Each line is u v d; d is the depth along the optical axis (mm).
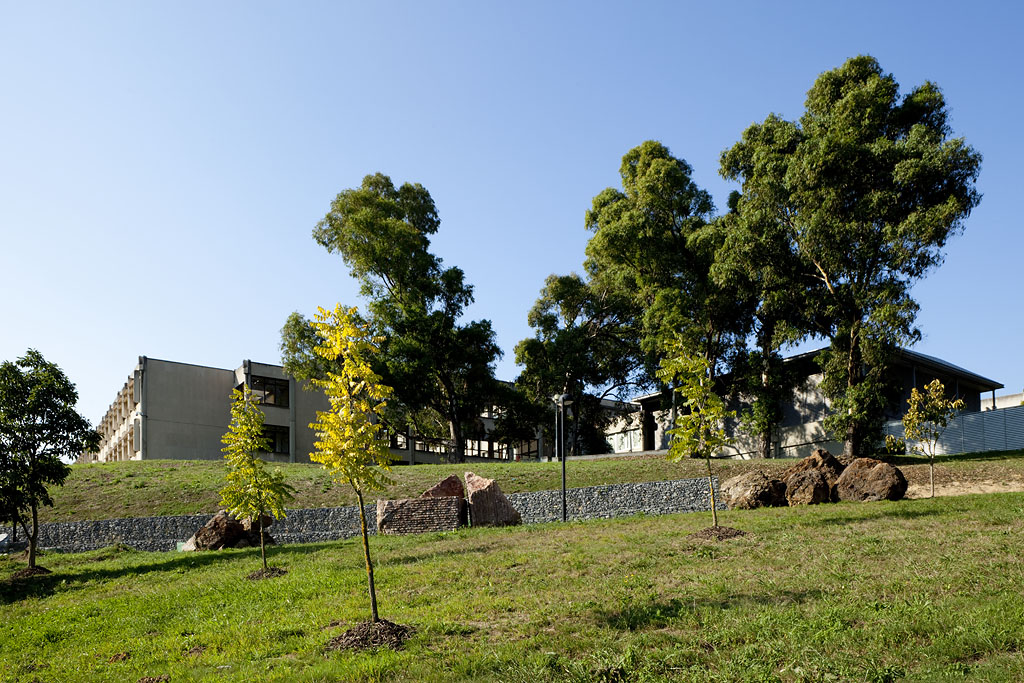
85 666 12539
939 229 32562
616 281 49750
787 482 26234
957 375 44906
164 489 33562
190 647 13039
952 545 15531
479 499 26562
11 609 18453
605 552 17812
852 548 16031
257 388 60656
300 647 12031
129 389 62625
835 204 36062
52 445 23344
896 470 24969
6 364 23078
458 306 55469
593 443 64438
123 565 23172
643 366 58781
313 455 12031
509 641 11172
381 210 55406
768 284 40188
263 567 19609
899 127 37938
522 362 58469
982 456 34250
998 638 9242
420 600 14438
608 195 53219
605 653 10023
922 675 8414
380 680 10055
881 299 34344
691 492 29875
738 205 42375
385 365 48688
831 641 9812
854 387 35438
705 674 9094
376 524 27172
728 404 52281
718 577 14234
